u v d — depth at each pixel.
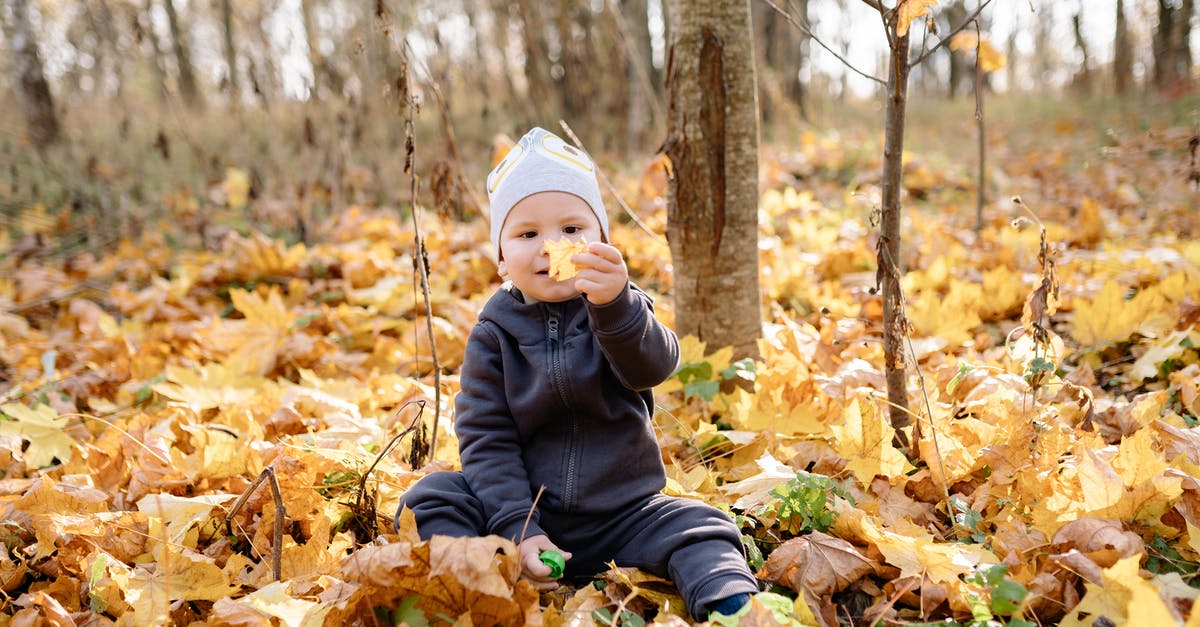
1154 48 16.05
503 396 1.88
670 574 1.73
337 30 7.71
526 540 1.74
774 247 4.66
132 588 1.80
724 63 2.73
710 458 2.45
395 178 8.22
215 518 2.15
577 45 9.48
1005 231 5.11
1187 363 2.89
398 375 3.50
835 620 1.69
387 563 1.56
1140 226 5.95
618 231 5.53
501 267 1.96
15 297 5.47
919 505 2.08
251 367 3.74
